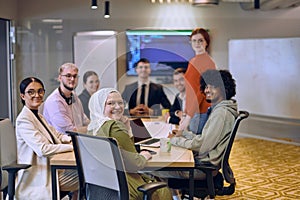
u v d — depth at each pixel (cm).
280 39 672
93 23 699
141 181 252
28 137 290
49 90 696
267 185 450
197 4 666
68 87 357
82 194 255
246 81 704
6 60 673
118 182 229
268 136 700
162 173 292
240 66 705
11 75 677
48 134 303
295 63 660
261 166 533
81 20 698
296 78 660
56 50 697
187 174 298
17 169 272
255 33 707
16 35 682
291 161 559
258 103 702
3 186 295
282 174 495
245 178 477
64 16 696
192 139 313
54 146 290
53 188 278
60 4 695
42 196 286
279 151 621
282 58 672
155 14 701
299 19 699
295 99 664
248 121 712
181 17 702
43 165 292
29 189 288
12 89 677
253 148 642
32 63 692
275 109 685
